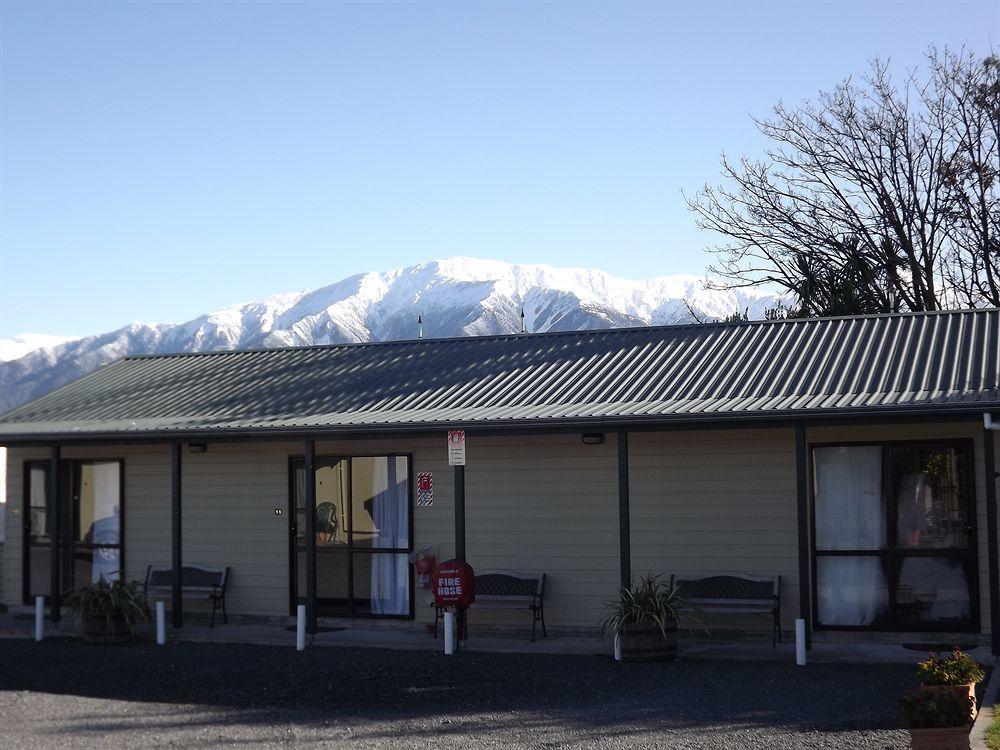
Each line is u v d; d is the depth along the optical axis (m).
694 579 13.62
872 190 29.94
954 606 12.84
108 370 20.23
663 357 15.38
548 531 14.46
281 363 18.67
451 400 14.88
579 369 15.47
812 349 14.72
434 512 15.14
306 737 8.98
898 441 13.12
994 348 13.70
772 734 8.59
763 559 13.54
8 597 17.78
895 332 15.03
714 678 11.05
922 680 8.09
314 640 14.12
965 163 28.92
